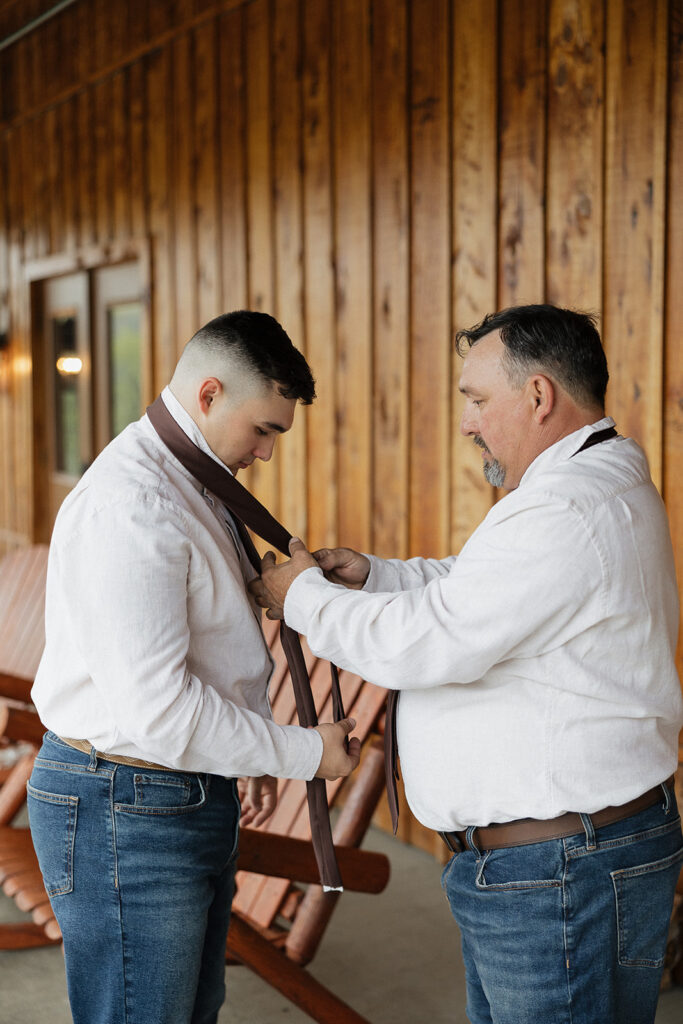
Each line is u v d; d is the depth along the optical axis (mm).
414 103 3389
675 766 1541
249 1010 2584
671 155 2592
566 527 1414
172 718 1463
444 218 3291
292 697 2734
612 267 2764
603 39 2750
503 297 3111
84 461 5941
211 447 1630
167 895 1562
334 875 1717
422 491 3455
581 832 1433
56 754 1602
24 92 6203
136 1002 1573
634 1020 1516
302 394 1625
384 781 2484
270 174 4102
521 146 3014
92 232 5516
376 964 2816
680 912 2615
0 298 6723
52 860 1578
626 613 1430
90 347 5773
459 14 3189
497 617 1413
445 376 3320
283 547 1716
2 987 2674
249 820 2045
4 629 3912
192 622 1576
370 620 1498
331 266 3793
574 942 1439
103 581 1450
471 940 1541
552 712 1438
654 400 2662
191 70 4570
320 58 3785
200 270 4613
